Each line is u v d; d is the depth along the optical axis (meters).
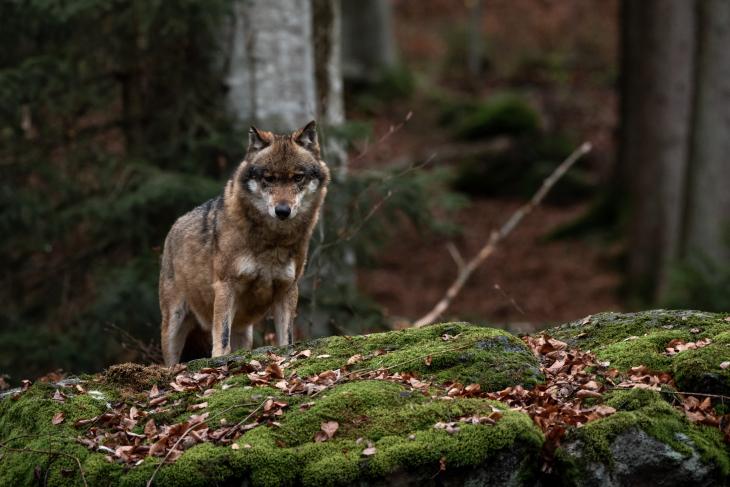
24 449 6.94
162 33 15.89
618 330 8.41
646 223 28.59
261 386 7.50
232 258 9.16
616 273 28.95
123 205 15.45
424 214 17.34
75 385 7.76
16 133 17.11
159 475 6.44
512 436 6.44
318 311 15.37
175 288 9.99
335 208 15.85
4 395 8.01
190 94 17.09
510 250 30.70
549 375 7.52
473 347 7.72
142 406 7.44
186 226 9.83
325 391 7.25
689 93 28.30
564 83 43.28
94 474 6.57
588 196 33.91
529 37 47.66
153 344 13.23
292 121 17.48
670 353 7.65
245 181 9.06
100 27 17.09
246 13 17.28
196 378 7.79
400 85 41.44
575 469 6.43
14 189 16.73
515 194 34.41
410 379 7.34
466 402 6.85
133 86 17.55
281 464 6.49
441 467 6.38
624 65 30.77
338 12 19.78
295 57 17.52
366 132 16.61
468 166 35.03
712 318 8.32
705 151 25.34
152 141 17.19
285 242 9.17
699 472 6.45
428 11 51.88
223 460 6.47
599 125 38.25
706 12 25.28
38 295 17.31
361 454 6.47
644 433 6.50
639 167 29.19
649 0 29.06
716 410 6.94
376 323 15.67
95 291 16.31
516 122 36.84
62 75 16.56
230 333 9.48
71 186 17.00
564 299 27.73
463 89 43.38
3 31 16.83
